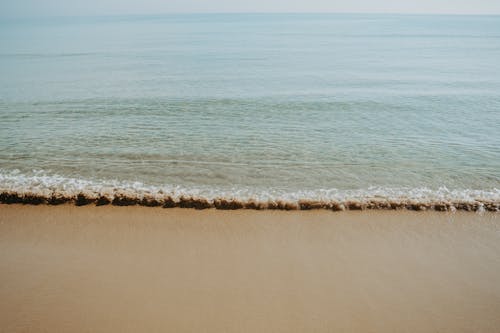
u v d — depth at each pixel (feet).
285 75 87.56
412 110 52.95
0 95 61.87
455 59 115.55
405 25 391.04
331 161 32.60
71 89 68.85
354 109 53.88
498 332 13.79
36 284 16.05
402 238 19.95
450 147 36.11
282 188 27.07
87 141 37.58
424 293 15.75
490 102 57.77
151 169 30.50
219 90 69.41
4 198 23.76
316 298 15.33
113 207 23.08
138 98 61.05
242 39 201.46
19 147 35.40
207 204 23.26
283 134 40.81
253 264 17.54
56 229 20.62
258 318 14.23
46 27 378.94
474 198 24.44
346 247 19.08
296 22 501.56
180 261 17.75
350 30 294.66
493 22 474.49
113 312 14.44
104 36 228.02
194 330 13.60
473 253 18.63
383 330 13.80
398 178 28.94
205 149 35.55
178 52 136.98
